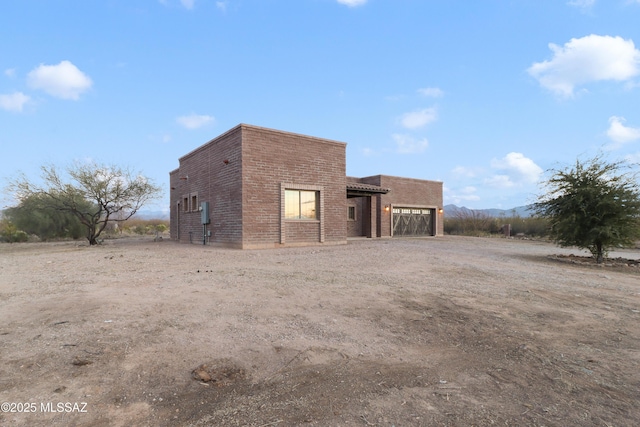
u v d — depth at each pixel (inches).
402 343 162.9
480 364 141.3
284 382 122.6
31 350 138.8
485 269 372.8
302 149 632.4
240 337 159.9
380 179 970.7
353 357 145.3
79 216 741.3
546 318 202.8
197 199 732.7
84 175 718.5
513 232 1184.8
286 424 97.0
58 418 97.3
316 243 644.7
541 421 101.4
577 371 135.3
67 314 184.7
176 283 268.5
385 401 111.0
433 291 261.0
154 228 1408.7
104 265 371.6
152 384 117.6
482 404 110.3
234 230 581.0
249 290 247.6
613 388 122.7
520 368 137.9
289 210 622.5
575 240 492.4
